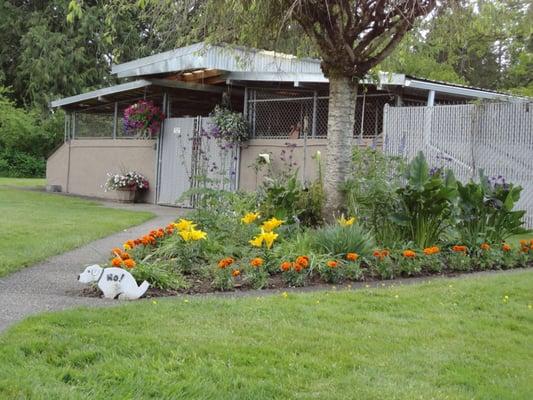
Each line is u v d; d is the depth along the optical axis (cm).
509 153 1180
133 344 429
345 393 362
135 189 1894
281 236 809
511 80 2828
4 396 338
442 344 465
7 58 4234
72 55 3975
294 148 1480
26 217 1256
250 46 1090
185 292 629
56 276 698
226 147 1600
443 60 2109
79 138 2300
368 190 859
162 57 1596
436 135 1266
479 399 363
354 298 597
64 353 411
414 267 750
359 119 1452
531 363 431
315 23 935
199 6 925
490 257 825
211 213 854
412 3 890
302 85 1459
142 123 1838
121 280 592
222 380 374
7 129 3722
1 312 522
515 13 1130
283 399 353
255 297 596
